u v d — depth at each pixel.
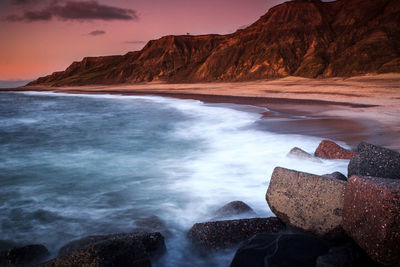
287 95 29.61
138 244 3.41
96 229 4.98
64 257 3.07
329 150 7.68
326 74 50.69
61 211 5.74
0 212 5.73
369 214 2.81
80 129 16.78
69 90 84.44
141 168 8.69
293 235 3.54
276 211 4.10
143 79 95.69
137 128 16.45
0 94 73.75
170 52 102.12
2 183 7.59
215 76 74.44
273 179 4.26
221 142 11.48
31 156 10.54
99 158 10.09
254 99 28.17
